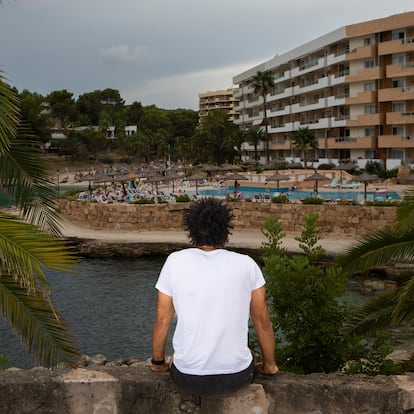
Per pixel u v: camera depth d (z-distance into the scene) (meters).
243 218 34.69
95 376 3.45
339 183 51.97
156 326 3.17
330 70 65.50
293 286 6.29
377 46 58.16
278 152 82.19
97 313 19.69
